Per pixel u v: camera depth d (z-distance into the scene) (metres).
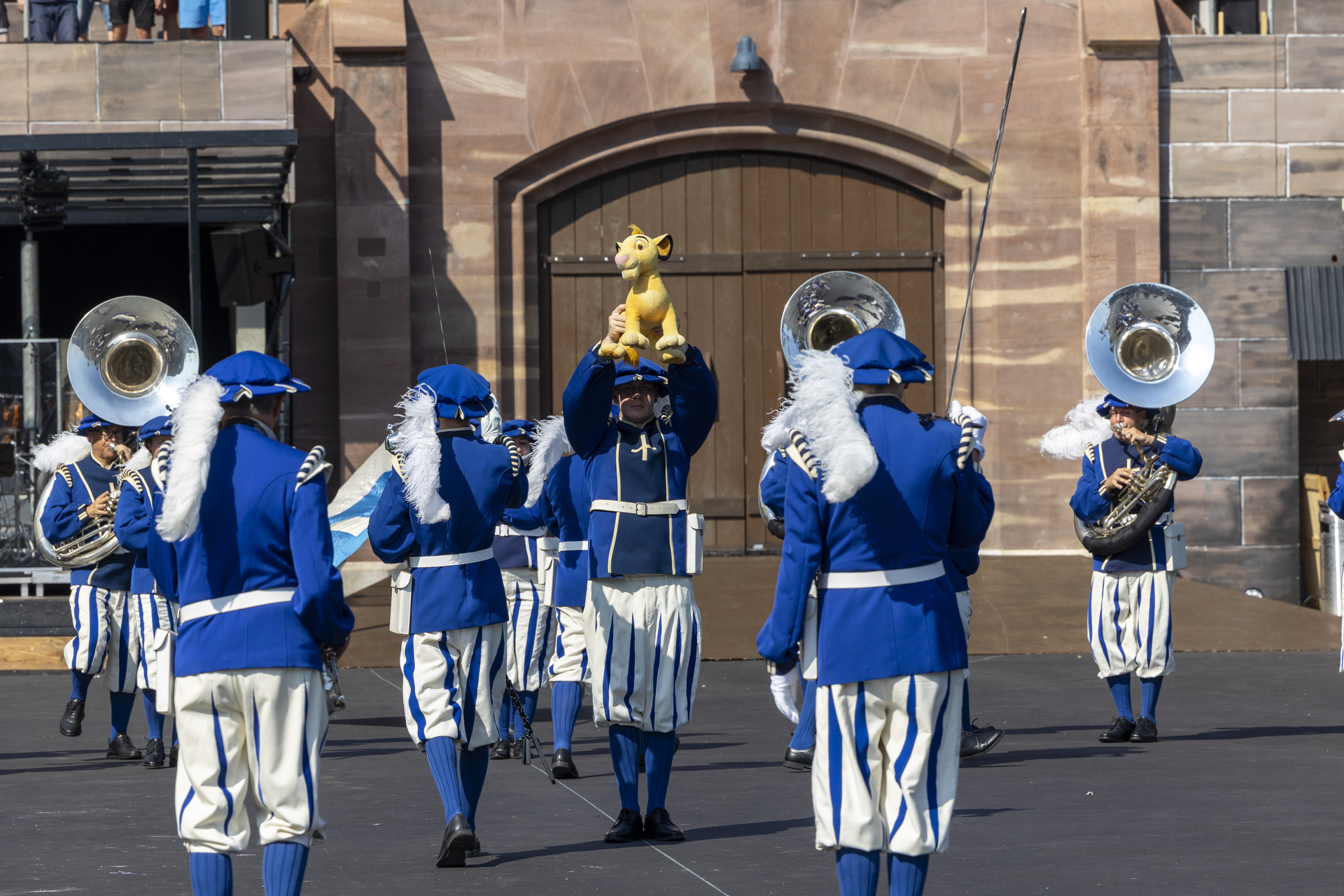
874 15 56.78
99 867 19.48
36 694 35.72
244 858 20.44
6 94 51.12
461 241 56.31
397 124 55.19
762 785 24.75
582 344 57.75
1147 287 29.55
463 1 56.09
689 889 18.06
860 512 15.24
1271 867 18.73
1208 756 26.72
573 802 23.70
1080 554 56.81
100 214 51.38
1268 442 57.50
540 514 26.72
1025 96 56.81
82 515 27.95
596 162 57.09
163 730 29.19
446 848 19.00
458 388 20.30
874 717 15.21
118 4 53.25
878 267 57.94
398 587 20.06
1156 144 56.34
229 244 47.31
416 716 19.75
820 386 15.23
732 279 57.94
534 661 28.09
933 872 18.69
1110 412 29.23
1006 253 56.94
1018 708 32.16
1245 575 57.31
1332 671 36.81
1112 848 19.91
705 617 43.66
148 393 29.19
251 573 15.33
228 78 51.91
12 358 46.03
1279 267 57.50
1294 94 57.38
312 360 55.88
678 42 56.66
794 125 57.28
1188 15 62.41
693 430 21.64
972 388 57.28
